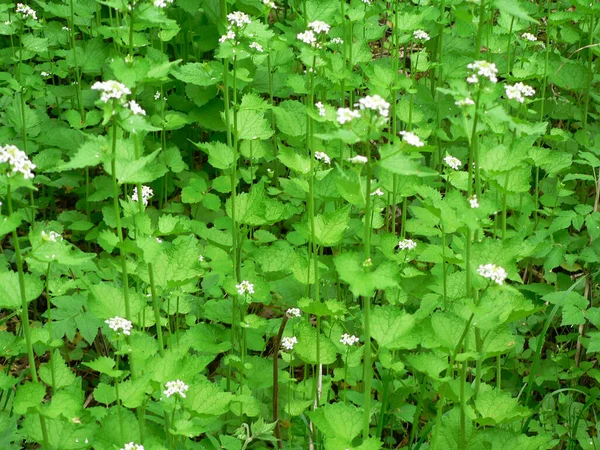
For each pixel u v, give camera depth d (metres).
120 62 1.30
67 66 2.01
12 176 1.21
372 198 1.62
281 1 2.47
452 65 1.94
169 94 2.17
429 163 2.02
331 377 1.56
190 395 1.36
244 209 1.54
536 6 2.20
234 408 1.50
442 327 1.35
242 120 1.54
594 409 1.60
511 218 1.79
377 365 1.54
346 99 2.16
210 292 1.62
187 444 1.42
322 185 1.63
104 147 1.26
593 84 2.11
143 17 1.32
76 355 1.71
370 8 1.83
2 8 1.87
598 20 2.03
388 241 1.59
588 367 1.64
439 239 1.77
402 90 2.12
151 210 1.89
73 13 1.92
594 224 1.67
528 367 1.67
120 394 1.32
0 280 1.28
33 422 1.32
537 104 2.03
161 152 1.88
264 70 1.99
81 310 1.61
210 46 2.03
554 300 1.58
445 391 1.37
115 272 1.70
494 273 1.28
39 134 1.94
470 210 1.28
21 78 1.82
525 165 1.58
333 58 1.75
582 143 1.89
